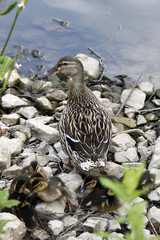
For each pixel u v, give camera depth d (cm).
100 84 1045
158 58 1130
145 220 632
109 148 765
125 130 891
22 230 580
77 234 618
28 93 971
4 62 593
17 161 763
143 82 1030
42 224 630
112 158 800
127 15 1262
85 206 661
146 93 1007
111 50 1155
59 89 1004
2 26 1191
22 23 1212
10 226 563
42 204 654
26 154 775
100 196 663
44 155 784
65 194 659
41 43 1161
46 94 961
